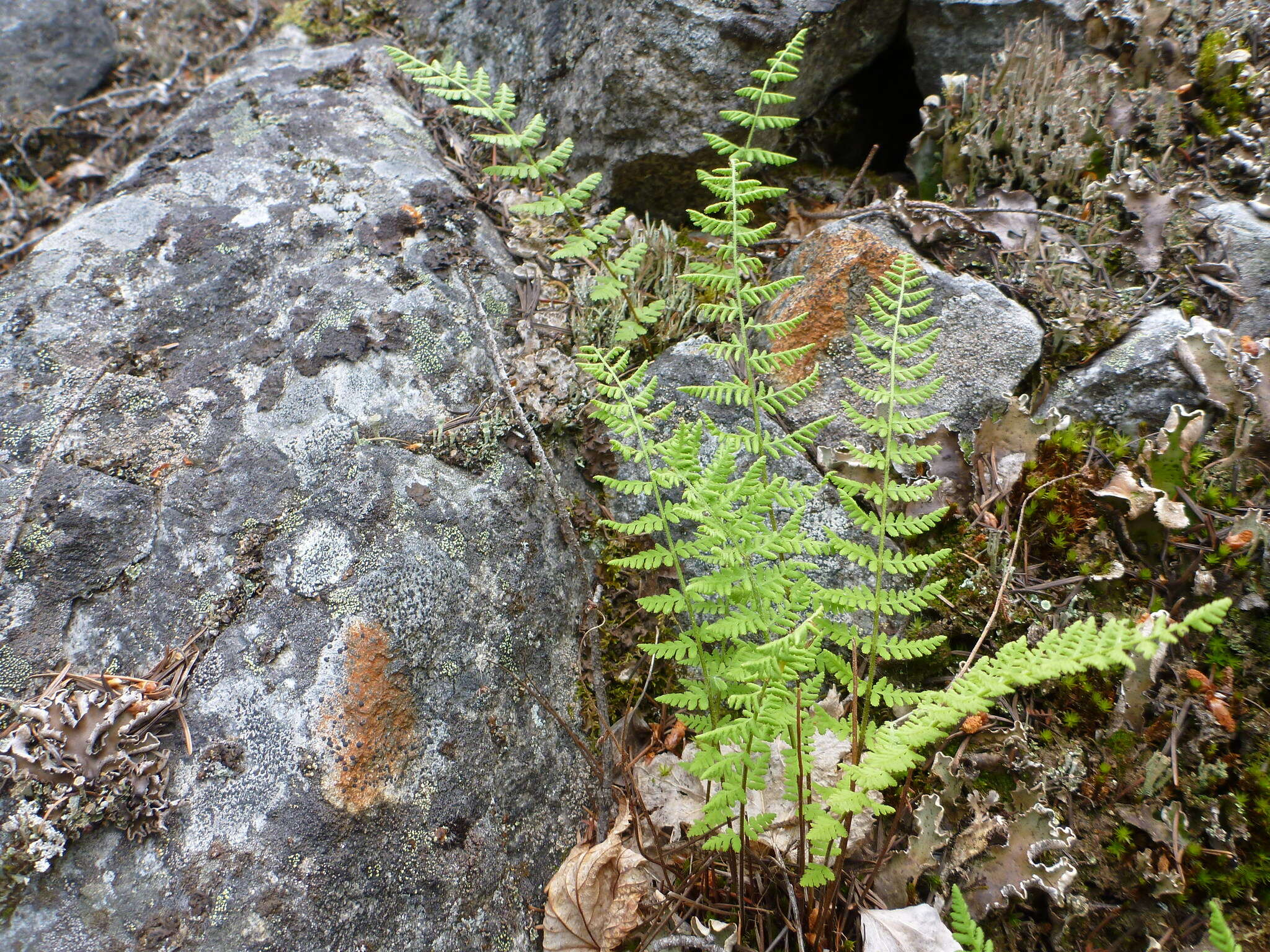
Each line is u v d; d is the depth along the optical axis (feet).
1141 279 1.51
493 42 1.88
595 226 1.71
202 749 1.11
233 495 1.26
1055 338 1.45
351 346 1.37
